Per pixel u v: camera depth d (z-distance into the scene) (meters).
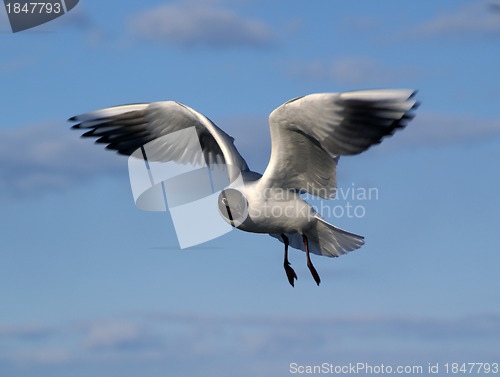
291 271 12.52
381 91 10.53
